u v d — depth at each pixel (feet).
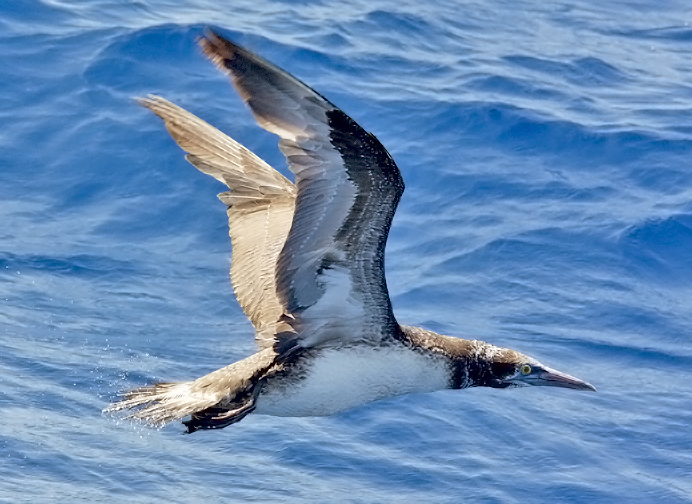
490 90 78.64
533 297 59.00
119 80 73.92
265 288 37.86
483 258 61.82
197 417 34.01
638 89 82.53
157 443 47.57
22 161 67.62
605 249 63.21
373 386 36.65
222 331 55.72
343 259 33.09
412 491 45.16
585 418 50.42
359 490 45.14
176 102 71.87
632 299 59.41
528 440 48.78
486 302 58.39
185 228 63.77
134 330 55.11
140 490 44.29
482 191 68.13
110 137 69.51
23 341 53.36
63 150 68.54
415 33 86.38
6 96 72.28
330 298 34.50
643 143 73.61
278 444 47.93
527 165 71.20
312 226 31.42
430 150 71.41
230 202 39.45
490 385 39.32
